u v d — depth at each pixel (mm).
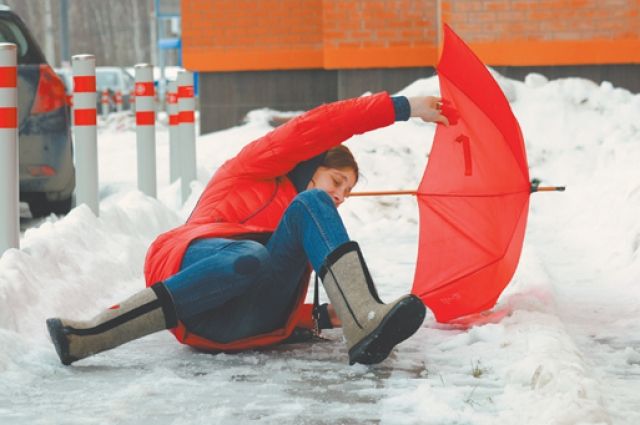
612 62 14562
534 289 5785
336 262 4191
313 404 3820
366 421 3596
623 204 8422
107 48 89500
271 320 4539
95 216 7195
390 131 12664
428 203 5000
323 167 4797
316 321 4750
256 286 4387
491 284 4895
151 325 4324
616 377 4285
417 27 16172
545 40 14688
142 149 9188
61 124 9508
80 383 4145
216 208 4699
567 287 6484
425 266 4988
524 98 13344
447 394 3887
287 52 18406
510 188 4812
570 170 11789
